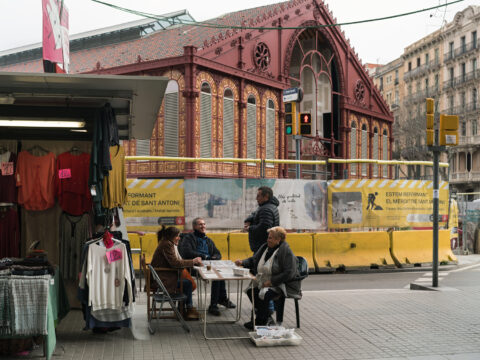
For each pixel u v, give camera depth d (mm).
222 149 22547
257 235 7879
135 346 6348
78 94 6582
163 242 7504
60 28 10070
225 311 8445
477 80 57312
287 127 14250
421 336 6723
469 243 20109
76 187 7941
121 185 7707
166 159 12781
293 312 8219
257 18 24750
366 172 33000
